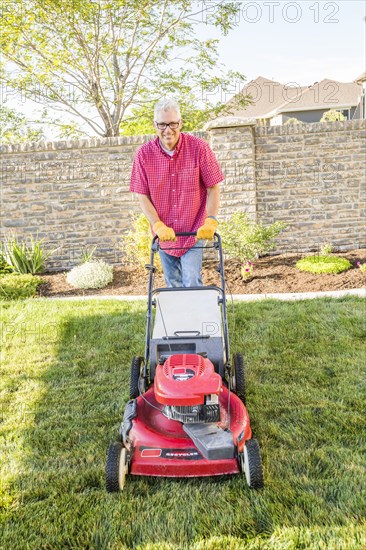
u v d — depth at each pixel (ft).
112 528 10.34
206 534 10.09
